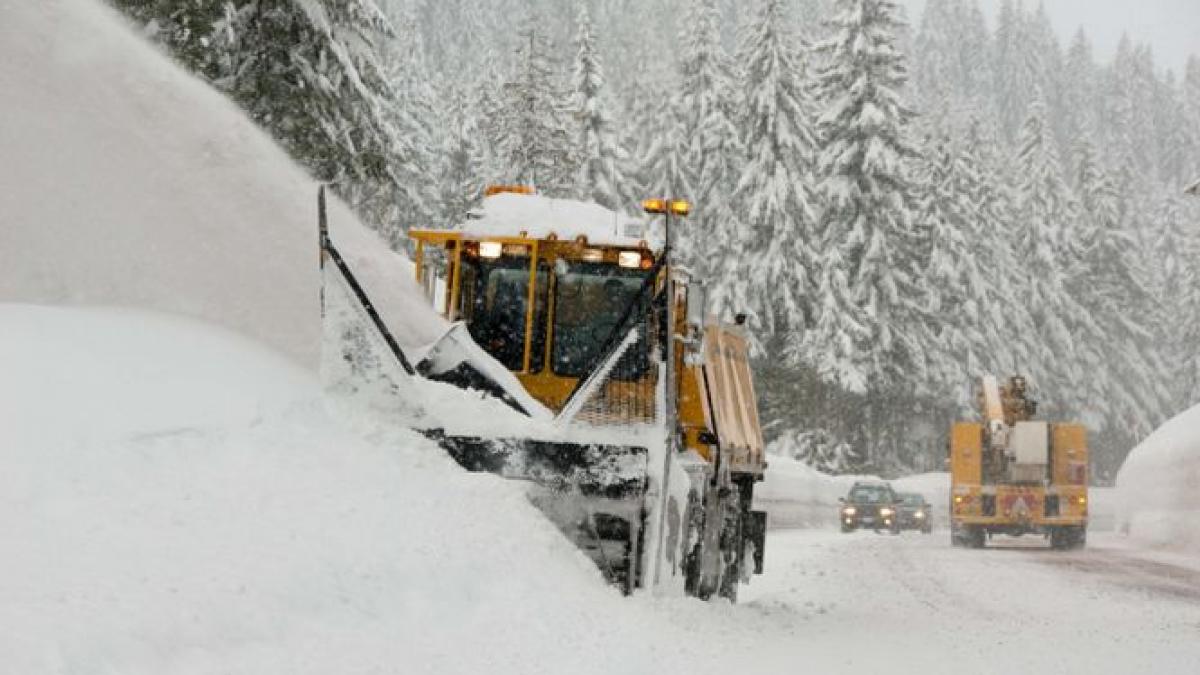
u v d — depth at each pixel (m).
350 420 11.78
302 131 28.28
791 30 74.69
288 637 7.36
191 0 26.19
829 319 71.38
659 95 95.94
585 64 75.81
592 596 11.59
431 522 10.50
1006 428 46.41
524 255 16.83
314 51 28.47
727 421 20.02
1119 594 24.14
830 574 27.50
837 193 73.31
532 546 11.54
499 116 74.50
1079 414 103.19
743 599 21.38
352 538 9.21
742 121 75.81
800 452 72.88
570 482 12.70
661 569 13.57
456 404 12.75
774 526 53.50
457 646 8.69
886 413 82.38
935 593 23.17
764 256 72.81
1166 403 113.12
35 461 8.20
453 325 14.14
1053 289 103.38
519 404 13.70
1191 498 51.88
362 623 8.19
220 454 9.67
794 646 13.51
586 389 12.97
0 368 9.31
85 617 6.15
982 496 46.41
